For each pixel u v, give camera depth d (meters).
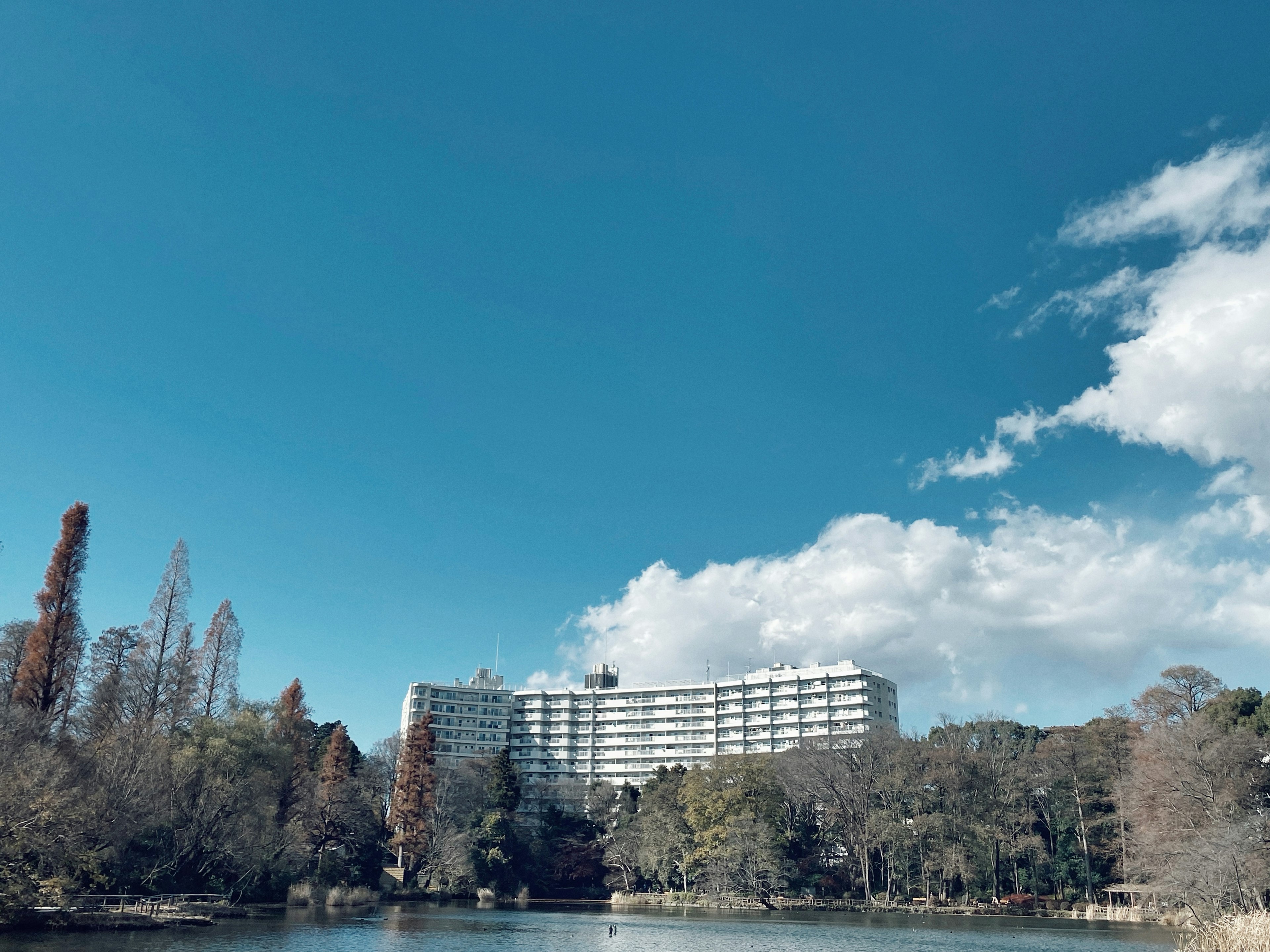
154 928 66.31
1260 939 51.12
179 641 101.31
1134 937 80.56
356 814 125.81
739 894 123.81
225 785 88.38
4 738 65.50
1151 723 109.38
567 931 84.62
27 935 57.22
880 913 114.31
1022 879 126.06
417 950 64.00
